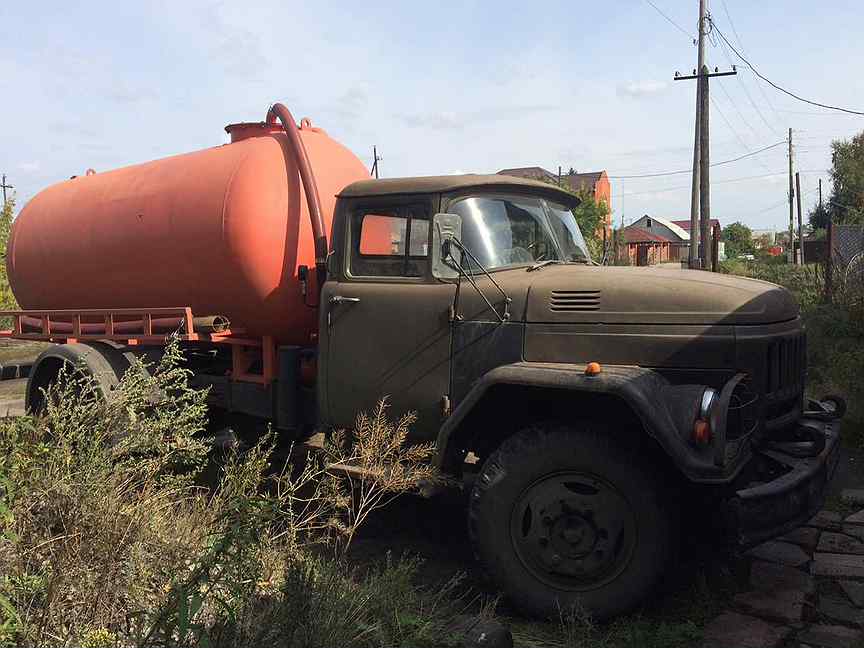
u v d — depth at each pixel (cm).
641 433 362
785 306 401
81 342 613
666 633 329
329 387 462
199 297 548
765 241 8069
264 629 267
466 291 415
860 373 728
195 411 376
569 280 397
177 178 561
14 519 281
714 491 363
